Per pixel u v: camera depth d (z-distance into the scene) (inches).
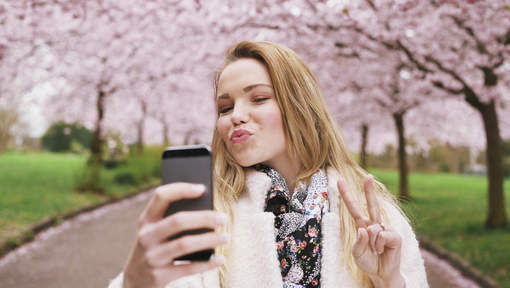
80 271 231.0
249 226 43.5
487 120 303.7
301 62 48.3
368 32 253.4
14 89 406.6
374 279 38.4
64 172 761.0
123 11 261.0
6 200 418.6
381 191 52.3
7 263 242.8
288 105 44.8
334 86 396.2
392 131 689.0
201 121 941.2
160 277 26.3
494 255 238.8
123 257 261.4
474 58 273.0
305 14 238.7
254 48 45.7
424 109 530.3
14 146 1706.4
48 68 371.6
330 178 47.3
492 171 314.0
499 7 225.8
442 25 258.8
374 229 35.3
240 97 44.4
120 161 777.6
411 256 46.8
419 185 791.1
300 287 41.9
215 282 41.0
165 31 288.5
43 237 310.2
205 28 267.3
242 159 43.9
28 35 281.4
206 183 29.3
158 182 778.2
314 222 44.1
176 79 428.5
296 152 46.5
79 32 305.6
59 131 1887.3
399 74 341.4
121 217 412.5
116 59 366.0
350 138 738.8
